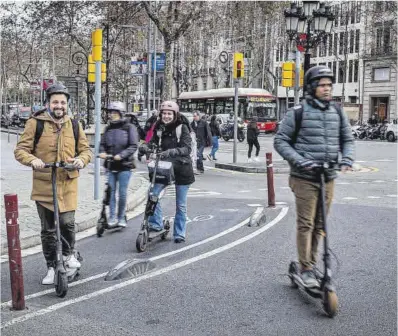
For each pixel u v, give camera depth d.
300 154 5.40
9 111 72.19
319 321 4.96
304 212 5.46
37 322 4.98
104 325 4.90
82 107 48.66
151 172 7.88
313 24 19.17
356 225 9.30
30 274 6.55
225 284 6.05
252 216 9.65
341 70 61.41
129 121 9.02
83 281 6.25
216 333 4.71
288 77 19.53
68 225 6.09
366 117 57.31
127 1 33.97
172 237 8.52
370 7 54.34
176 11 28.38
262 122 46.34
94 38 10.76
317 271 5.52
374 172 19.27
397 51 52.50
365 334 4.67
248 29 53.44
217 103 49.09
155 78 35.50
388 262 6.89
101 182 14.47
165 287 5.96
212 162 22.92
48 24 39.47
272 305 5.37
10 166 19.06
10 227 5.25
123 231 9.08
